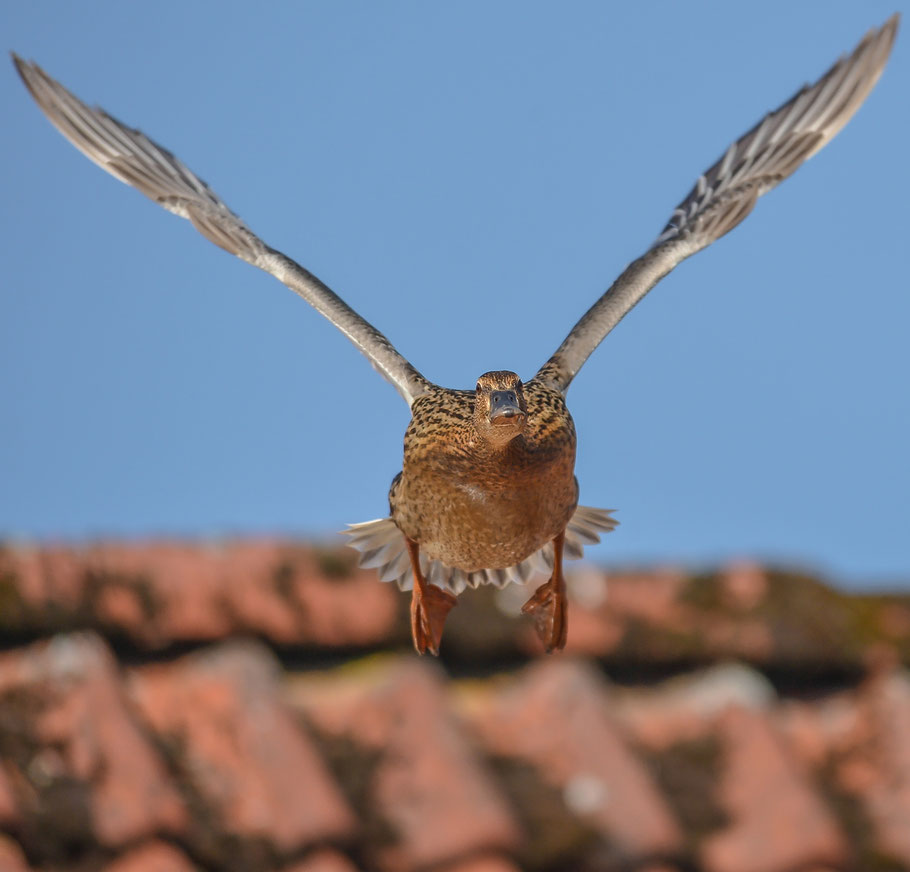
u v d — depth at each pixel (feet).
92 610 34.99
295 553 37.01
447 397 30.19
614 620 37.35
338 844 29.96
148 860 28.78
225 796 30.76
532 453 28.63
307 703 33.78
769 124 40.24
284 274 35.68
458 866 29.91
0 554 35.29
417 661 35.37
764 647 37.19
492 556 30.19
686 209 38.29
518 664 37.11
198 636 35.55
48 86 38.73
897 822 32.76
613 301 33.99
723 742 34.12
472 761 32.14
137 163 39.09
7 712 31.76
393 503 31.09
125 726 31.48
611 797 31.76
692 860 31.37
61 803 29.91
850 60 40.04
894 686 35.91
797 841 31.60
